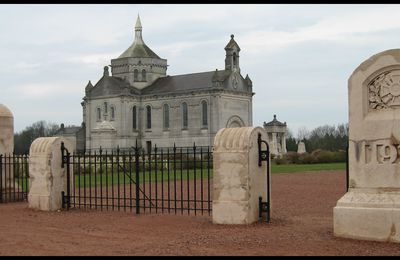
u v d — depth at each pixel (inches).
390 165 426.9
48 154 661.9
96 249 400.2
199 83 4185.5
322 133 4835.1
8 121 821.9
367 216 424.5
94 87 4485.7
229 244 412.5
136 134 4397.1
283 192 897.5
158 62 4655.5
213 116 4045.3
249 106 4320.9
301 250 388.2
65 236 464.1
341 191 905.5
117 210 661.9
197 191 927.0
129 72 4584.2
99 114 4461.1
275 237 440.8
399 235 411.8
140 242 429.4
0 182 782.5
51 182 661.3
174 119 4252.0
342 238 434.0
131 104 4382.4
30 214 625.3
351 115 446.9
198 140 4111.7
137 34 4788.4
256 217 522.3
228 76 4136.3
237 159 507.5
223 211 514.0
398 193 421.7
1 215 621.6
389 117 430.0
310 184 1061.1
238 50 4256.9
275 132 4097.0
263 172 535.2
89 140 4480.8
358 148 442.0
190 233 469.1
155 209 667.4
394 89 430.0
